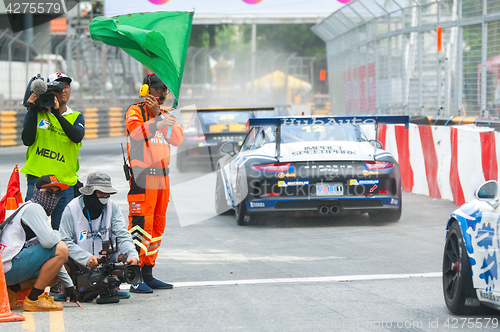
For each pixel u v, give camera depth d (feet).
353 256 36.24
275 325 22.84
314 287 29.01
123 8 156.04
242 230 45.83
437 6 77.36
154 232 29.37
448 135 57.31
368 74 104.94
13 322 23.36
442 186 59.11
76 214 26.66
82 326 22.82
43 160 29.86
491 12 65.16
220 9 175.63
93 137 157.38
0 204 28.71
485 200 22.97
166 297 27.55
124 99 173.37
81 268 27.09
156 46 27.50
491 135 48.21
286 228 46.29
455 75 73.61
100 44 163.73
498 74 64.28
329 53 132.67
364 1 99.91
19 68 138.92
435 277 30.96
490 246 22.48
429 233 43.34
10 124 126.62
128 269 26.40
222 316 24.14
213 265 34.50
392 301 26.35
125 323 23.22
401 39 90.12
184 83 191.01
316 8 183.32
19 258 24.57
